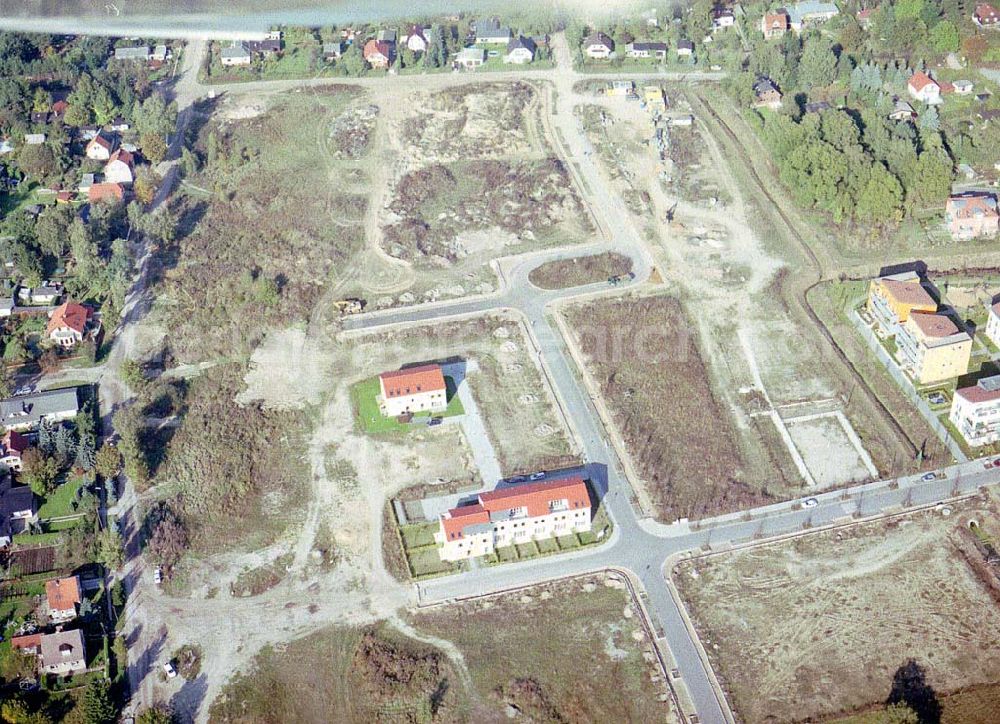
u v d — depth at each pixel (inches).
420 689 7436.0
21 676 7564.0
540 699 7342.5
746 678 7450.8
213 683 7534.5
